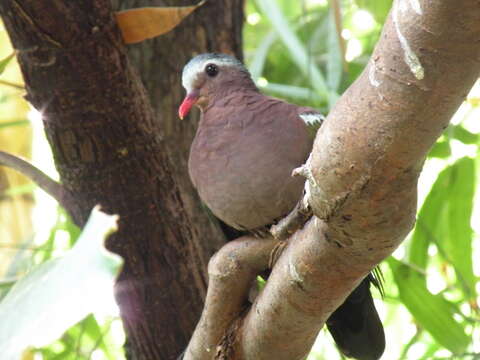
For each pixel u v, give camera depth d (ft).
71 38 20.77
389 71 13.26
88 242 9.82
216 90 25.17
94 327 29.04
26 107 31.73
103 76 21.38
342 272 16.48
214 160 22.30
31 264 27.94
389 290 33.22
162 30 22.20
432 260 33.14
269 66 33.96
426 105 13.16
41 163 36.32
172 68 28.14
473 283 28.35
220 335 20.02
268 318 18.29
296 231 17.29
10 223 32.83
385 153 13.92
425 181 36.60
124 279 24.11
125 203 23.12
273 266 19.02
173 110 28.12
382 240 15.42
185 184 27.78
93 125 21.94
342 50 26.37
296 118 22.13
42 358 29.01
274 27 29.32
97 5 20.81
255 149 21.70
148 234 23.59
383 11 30.14
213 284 19.36
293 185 21.49
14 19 20.61
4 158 24.29
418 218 28.71
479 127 34.30
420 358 30.01
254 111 22.47
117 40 21.40
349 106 14.11
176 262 24.11
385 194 14.46
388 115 13.56
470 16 11.98
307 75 28.50
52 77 21.27
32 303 9.84
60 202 24.04
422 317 26.66
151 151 22.82
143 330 24.90
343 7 35.37
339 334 23.50
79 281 9.51
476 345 28.12
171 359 25.09
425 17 12.40
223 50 28.60
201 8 28.40
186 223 24.13
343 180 14.52
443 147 29.78
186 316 24.68
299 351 19.16
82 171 22.67
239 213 22.39
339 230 15.43
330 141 14.46
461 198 28.73
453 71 12.70
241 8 29.37
